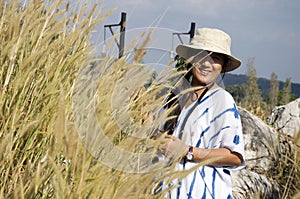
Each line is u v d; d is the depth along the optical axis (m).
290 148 4.05
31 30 2.15
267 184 4.34
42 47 2.07
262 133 5.05
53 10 2.19
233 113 2.66
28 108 1.91
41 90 1.98
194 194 2.55
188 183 2.54
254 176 4.51
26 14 2.09
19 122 1.87
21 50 2.04
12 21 2.03
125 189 1.58
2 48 2.02
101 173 1.62
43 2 2.21
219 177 2.63
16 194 1.54
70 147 1.59
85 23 2.19
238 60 2.77
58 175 1.48
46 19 2.14
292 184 2.91
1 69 1.96
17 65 2.07
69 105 1.91
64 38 2.22
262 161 4.77
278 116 6.57
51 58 2.11
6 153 1.72
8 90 1.91
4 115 1.84
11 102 1.84
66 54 2.13
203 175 2.57
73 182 1.60
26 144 1.81
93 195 1.56
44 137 1.84
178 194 2.53
